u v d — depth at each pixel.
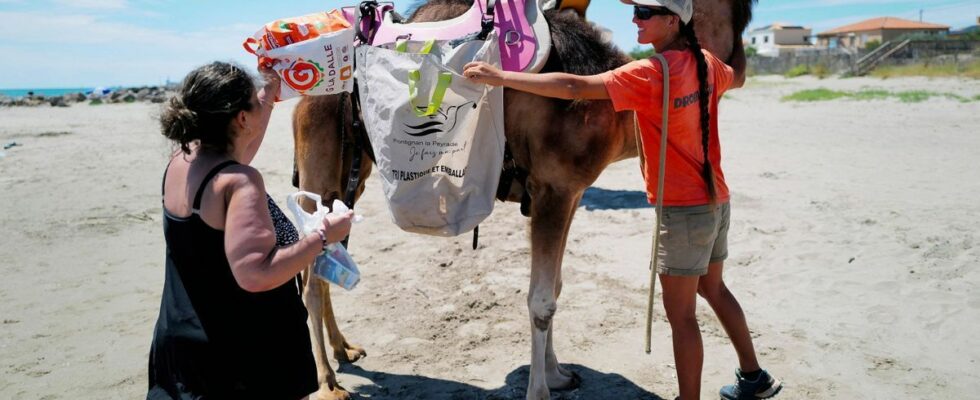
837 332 4.32
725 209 3.10
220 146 2.18
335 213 2.25
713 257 3.19
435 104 3.05
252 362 2.18
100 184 10.12
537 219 3.32
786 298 4.90
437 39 3.19
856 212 7.10
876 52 40.94
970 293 4.79
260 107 2.27
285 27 2.91
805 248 5.95
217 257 2.11
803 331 4.35
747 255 5.83
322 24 3.00
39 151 14.02
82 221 7.76
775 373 3.82
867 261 5.55
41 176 10.81
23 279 5.77
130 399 3.78
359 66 3.38
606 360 4.10
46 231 7.31
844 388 3.63
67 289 5.53
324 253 2.31
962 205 7.29
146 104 35.22
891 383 3.67
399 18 3.65
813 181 8.92
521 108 3.23
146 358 4.29
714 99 2.98
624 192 8.67
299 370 2.30
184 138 2.10
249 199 2.04
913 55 39.56
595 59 3.24
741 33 3.60
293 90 2.96
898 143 12.21
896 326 4.36
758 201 7.78
